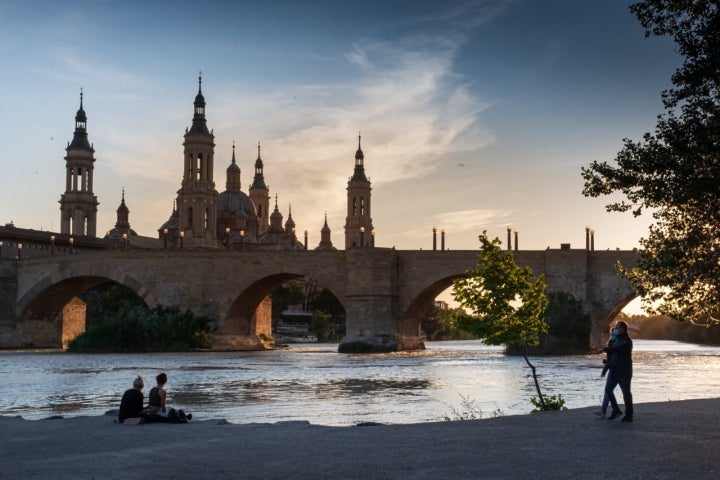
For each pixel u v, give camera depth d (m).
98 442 23.92
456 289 42.78
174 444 23.20
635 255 116.00
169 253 135.25
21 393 58.81
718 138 27.44
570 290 116.31
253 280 132.12
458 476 18.02
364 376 73.25
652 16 28.84
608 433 23.89
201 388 62.19
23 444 23.70
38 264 143.38
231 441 23.48
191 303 134.12
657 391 56.19
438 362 95.62
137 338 128.75
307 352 128.62
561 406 39.09
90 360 103.25
